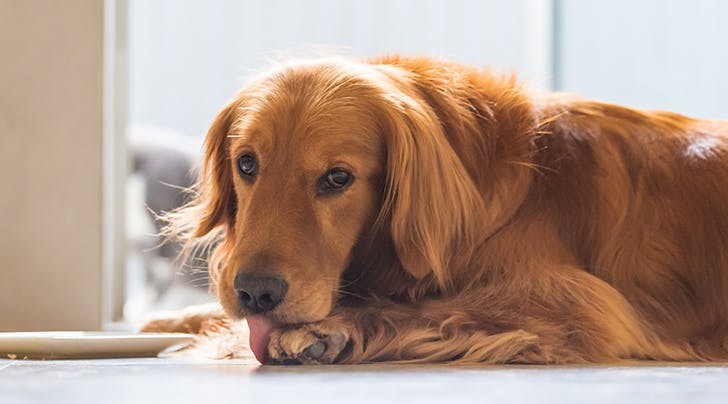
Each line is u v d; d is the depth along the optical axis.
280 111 2.36
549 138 2.60
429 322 2.29
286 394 1.42
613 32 5.85
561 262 2.46
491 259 2.44
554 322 2.32
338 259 2.34
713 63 5.95
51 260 4.10
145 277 5.71
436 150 2.43
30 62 4.10
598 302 2.36
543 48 5.80
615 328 2.35
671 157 2.64
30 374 1.83
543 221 2.48
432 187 2.41
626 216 2.55
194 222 2.78
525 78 2.74
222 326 2.83
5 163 4.08
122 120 4.59
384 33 5.84
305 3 5.88
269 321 2.18
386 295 2.47
